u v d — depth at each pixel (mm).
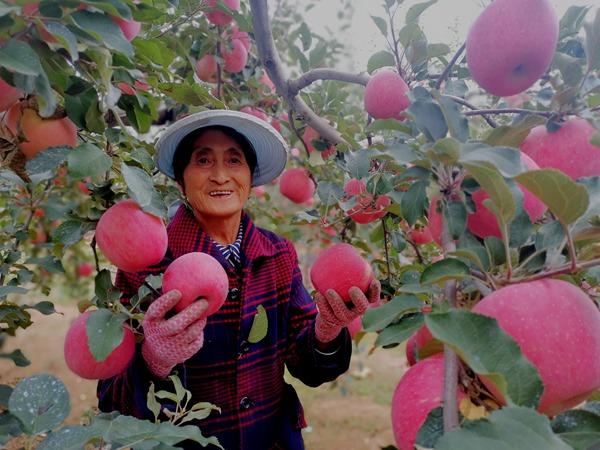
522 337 784
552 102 1077
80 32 967
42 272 3959
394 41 1668
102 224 1191
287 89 1906
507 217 869
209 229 1754
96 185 1378
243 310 1652
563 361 772
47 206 1575
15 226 2078
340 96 2510
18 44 879
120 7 1010
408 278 1454
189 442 1608
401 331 880
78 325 1242
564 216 820
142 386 1338
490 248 957
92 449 1060
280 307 1846
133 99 1398
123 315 1151
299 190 2625
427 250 2521
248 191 1755
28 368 5242
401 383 953
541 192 796
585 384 789
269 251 1804
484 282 899
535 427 595
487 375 639
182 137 1645
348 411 4891
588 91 1066
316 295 1345
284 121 2648
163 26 2072
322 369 1767
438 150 918
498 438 588
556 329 786
